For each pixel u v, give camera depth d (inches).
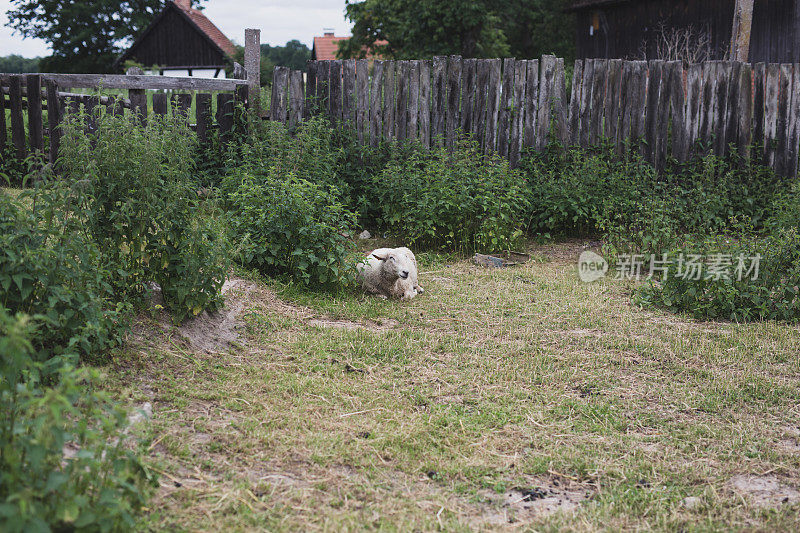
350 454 160.6
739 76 449.1
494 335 254.4
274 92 445.1
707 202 408.8
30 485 107.0
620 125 452.4
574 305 290.8
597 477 158.7
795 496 151.2
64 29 1936.5
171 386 183.8
